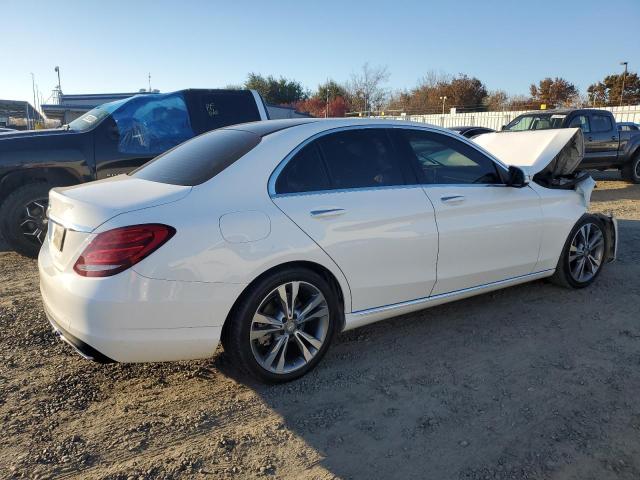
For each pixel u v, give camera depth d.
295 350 3.45
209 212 3.00
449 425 2.95
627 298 4.86
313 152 3.49
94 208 2.93
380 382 3.41
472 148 4.28
